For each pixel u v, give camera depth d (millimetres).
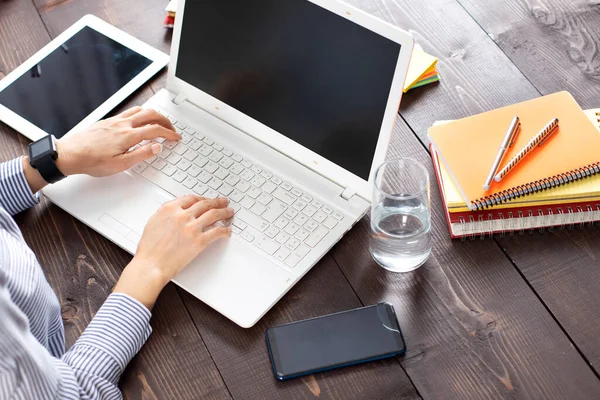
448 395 931
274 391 950
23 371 790
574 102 1145
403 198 963
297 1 1047
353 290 1041
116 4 1456
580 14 1351
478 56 1312
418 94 1272
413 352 971
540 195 1055
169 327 1019
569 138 1103
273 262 1059
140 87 1320
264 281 1038
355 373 957
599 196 1053
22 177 1139
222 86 1205
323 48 1049
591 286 1012
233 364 979
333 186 1140
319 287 1048
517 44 1321
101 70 1336
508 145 1098
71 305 1052
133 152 1174
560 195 1050
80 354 941
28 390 796
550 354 954
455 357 962
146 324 993
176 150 1208
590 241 1056
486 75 1283
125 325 975
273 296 1022
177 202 1094
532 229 1070
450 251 1067
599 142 1091
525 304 1003
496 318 992
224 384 962
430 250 1062
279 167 1170
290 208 1117
